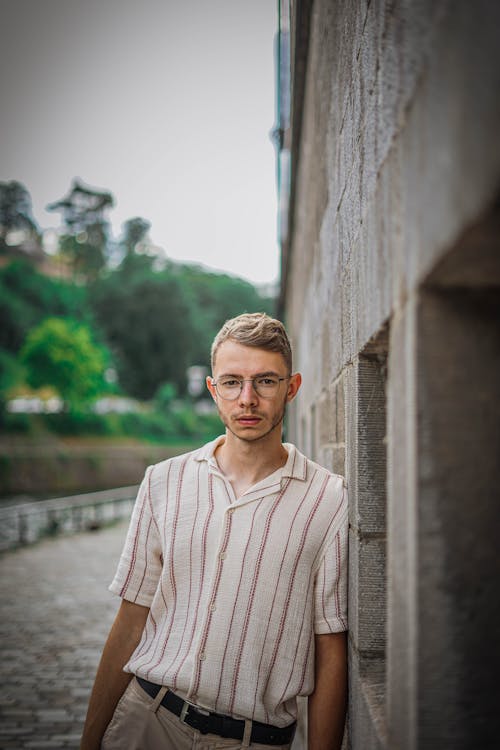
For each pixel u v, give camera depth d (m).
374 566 1.67
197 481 1.84
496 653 0.94
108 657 1.90
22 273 59.84
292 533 1.75
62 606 8.62
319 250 3.41
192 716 1.71
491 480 0.95
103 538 15.90
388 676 1.18
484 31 0.66
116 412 54.50
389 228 1.18
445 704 0.94
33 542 15.15
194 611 1.76
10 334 55.88
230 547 1.74
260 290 97.69
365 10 1.56
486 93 0.65
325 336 2.92
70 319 59.38
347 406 1.94
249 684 1.69
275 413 1.77
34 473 40.03
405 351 1.03
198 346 70.94
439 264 0.85
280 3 5.66
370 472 1.69
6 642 6.90
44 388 50.16
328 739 1.77
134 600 1.89
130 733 1.77
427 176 0.89
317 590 1.80
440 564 0.95
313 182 4.00
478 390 0.96
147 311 66.06
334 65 2.42
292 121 5.24
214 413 65.75
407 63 1.03
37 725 4.68
